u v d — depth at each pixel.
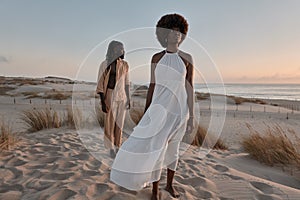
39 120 6.14
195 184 2.81
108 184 2.58
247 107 21.97
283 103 33.00
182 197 2.42
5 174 2.91
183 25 2.17
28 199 2.27
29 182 2.68
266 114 16.45
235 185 2.75
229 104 24.00
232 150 5.43
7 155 3.72
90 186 2.50
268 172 3.87
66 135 5.12
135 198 2.32
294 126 11.20
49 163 3.35
